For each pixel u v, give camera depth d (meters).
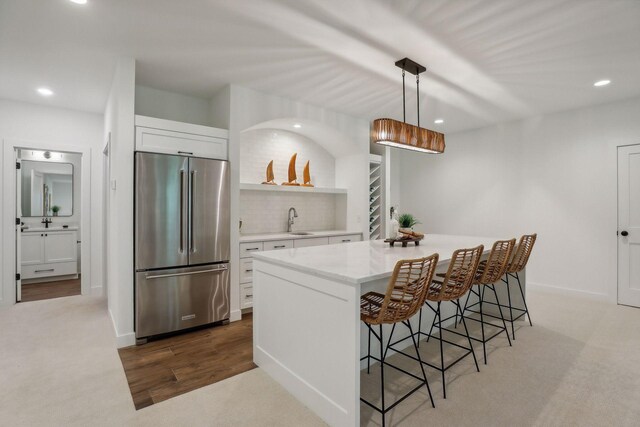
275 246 3.98
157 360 2.60
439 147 3.33
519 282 3.41
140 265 2.90
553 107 4.20
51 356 2.65
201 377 2.34
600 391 2.12
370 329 1.90
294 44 2.65
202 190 3.24
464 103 4.06
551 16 2.21
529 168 4.70
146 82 3.47
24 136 4.02
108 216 3.80
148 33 2.48
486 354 2.67
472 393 2.11
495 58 2.83
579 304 4.00
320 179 5.27
